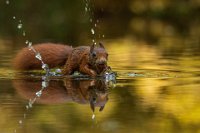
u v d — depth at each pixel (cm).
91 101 857
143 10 3531
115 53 1661
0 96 907
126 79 1095
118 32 2494
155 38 2208
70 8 3544
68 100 866
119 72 1197
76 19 3316
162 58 1489
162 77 1116
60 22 3134
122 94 917
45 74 1163
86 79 1094
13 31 2558
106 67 1123
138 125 684
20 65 1214
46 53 1203
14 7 3491
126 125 683
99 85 1020
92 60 1109
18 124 697
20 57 1217
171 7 3438
